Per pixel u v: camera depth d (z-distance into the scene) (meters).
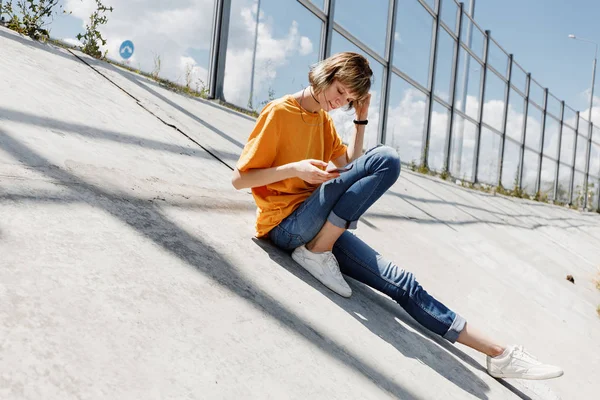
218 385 0.92
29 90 2.15
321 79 1.53
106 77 3.17
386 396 1.17
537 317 2.57
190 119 3.26
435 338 1.74
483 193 9.65
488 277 2.99
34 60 2.73
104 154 1.88
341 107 1.64
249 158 1.57
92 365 0.82
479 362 1.73
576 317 2.91
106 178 1.65
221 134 3.30
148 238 1.36
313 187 1.71
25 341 0.80
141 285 1.12
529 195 15.45
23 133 1.68
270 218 1.68
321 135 1.71
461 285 2.57
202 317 1.11
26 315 0.86
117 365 0.85
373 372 1.25
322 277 1.63
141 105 2.95
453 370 1.54
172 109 3.26
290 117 1.59
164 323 1.02
